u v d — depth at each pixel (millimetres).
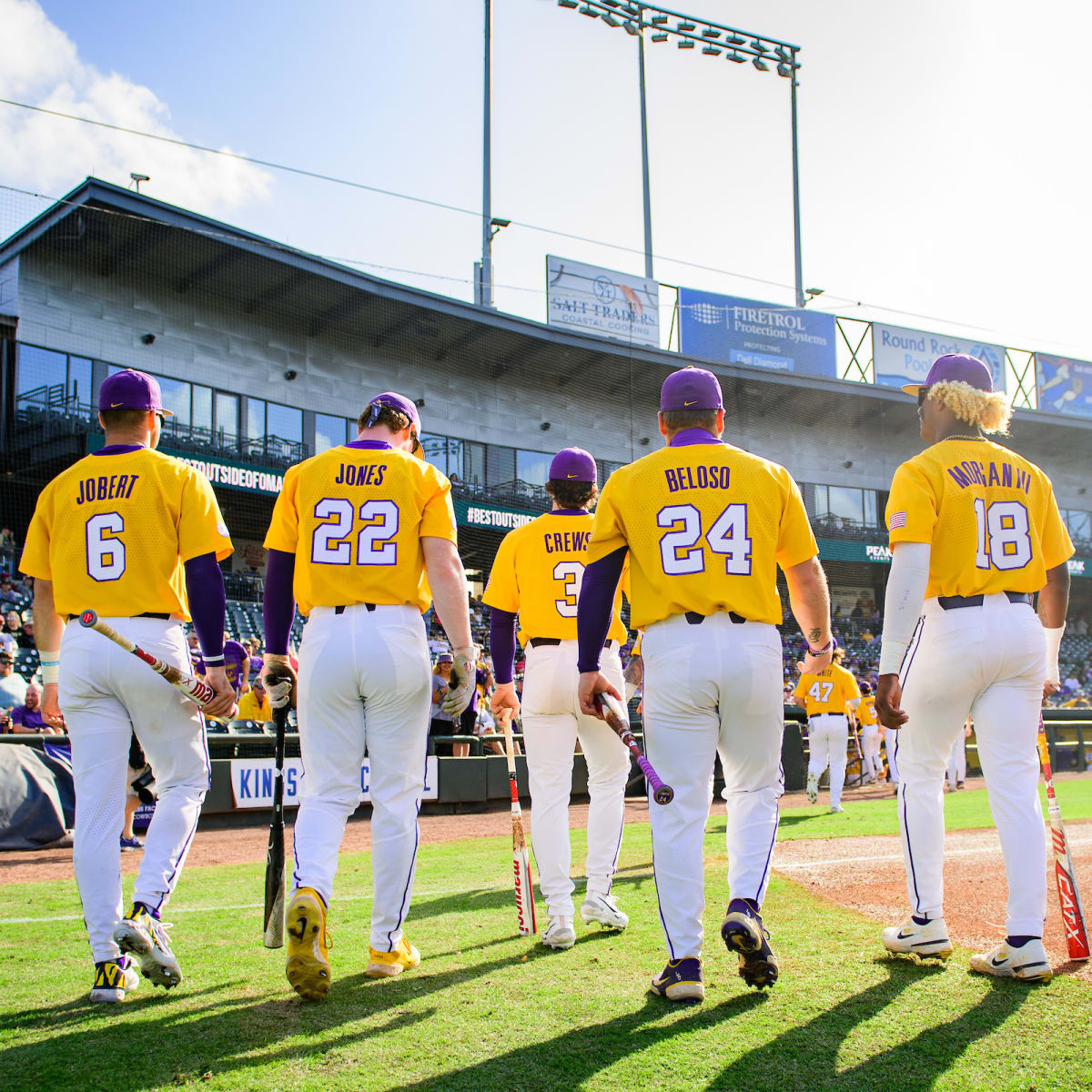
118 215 19297
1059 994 2910
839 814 9367
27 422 19719
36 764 7812
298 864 2980
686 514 3051
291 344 24578
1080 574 34000
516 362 27656
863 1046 2492
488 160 27078
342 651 3135
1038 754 3480
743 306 29703
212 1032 2637
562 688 3896
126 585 3215
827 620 3332
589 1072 2334
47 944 3869
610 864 4031
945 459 3355
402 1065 2387
